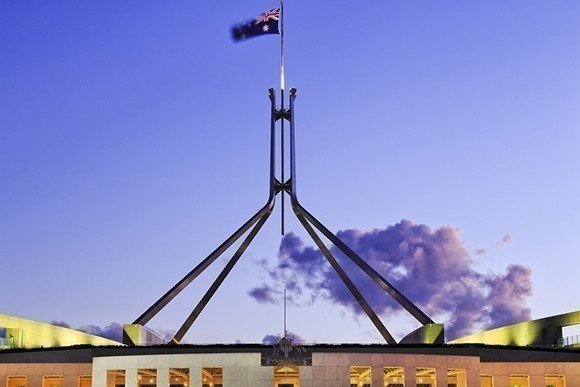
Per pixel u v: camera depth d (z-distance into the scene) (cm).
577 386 6281
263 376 5894
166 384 5934
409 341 8619
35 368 6344
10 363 6381
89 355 6681
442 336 7562
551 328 8019
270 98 9988
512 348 6819
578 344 7594
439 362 6047
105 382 6050
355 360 5972
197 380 5922
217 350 6806
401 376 6550
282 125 9912
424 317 8125
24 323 7988
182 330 8656
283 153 9812
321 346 6919
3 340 7631
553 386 6431
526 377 6519
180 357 5972
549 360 6606
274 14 9644
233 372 5912
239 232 9212
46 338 8344
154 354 6353
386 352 6875
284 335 6462
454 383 6675
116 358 6059
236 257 9150
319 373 5941
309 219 9462
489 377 6556
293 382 6769
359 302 8775
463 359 6103
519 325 8506
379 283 8669
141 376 6512
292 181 9606
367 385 6812
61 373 6341
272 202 9412
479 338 9212
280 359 6128
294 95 9975
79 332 9019
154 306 8219
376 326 8606
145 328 7800
